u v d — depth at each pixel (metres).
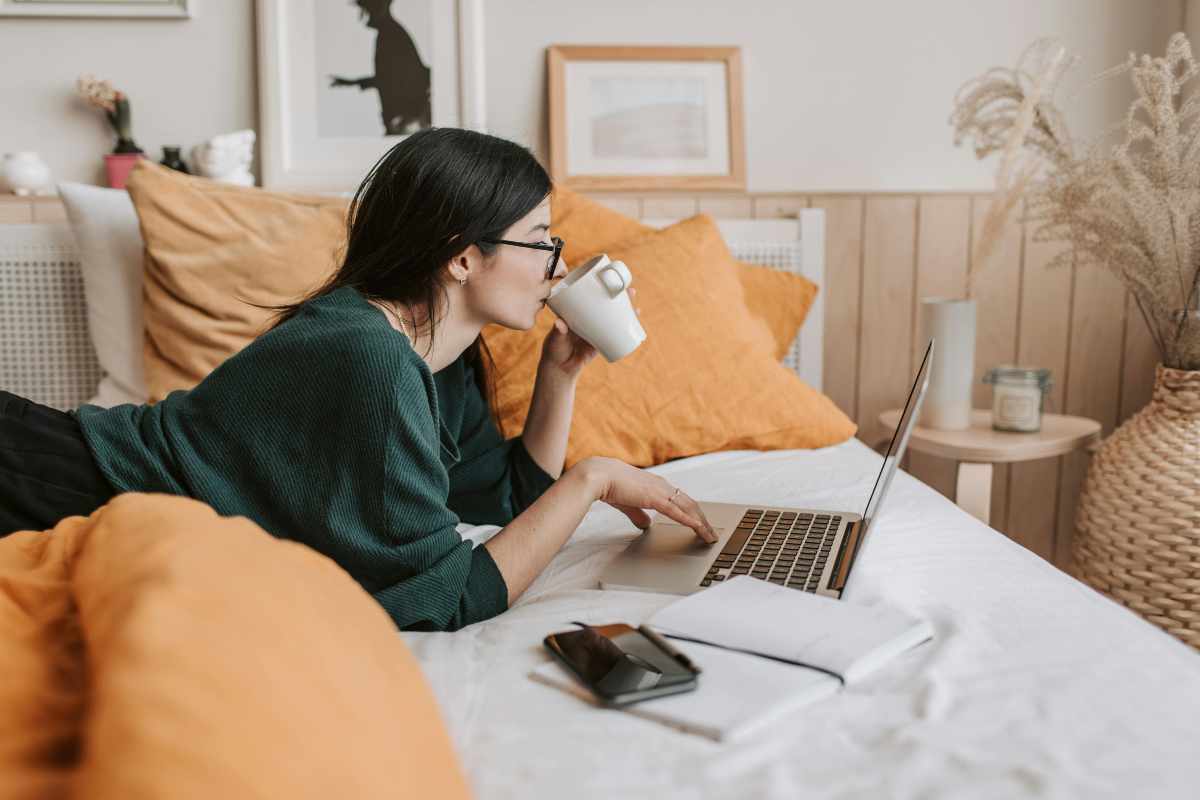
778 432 1.85
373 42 2.31
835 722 0.76
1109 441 2.01
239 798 0.44
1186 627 1.84
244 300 1.87
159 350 1.92
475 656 0.91
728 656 0.85
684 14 2.40
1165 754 0.70
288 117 2.30
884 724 0.76
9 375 2.11
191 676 0.48
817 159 2.46
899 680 0.83
